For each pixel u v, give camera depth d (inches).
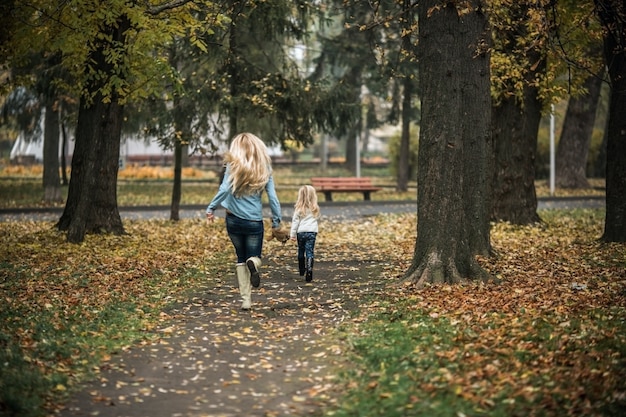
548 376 280.5
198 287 509.7
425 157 500.4
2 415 252.2
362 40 1503.4
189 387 296.0
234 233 429.4
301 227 539.2
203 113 1051.3
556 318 372.8
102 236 781.3
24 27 658.8
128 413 264.7
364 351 332.8
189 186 1822.1
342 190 1384.1
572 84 822.5
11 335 345.4
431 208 498.6
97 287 487.5
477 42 511.8
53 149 1402.6
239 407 272.1
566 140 1696.6
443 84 493.7
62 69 1079.0
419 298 446.3
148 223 983.0
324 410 263.9
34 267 567.8
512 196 890.7
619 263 566.3
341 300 459.2
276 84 1093.8
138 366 322.7
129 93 731.4
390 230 890.1
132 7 661.3
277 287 510.6
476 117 570.3
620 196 683.4
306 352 345.1
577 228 861.8
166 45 901.8
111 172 815.1
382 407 258.2
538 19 557.3
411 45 659.4
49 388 284.5
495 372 287.1
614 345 317.4
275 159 2982.3
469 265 498.6
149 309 430.3
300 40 1123.3
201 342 363.9
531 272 537.6
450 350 322.3
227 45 1010.1
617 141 682.2
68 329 367.9
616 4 593.9
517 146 887.7
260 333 382.9
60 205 1321.4
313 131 1216.8
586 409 245.6
